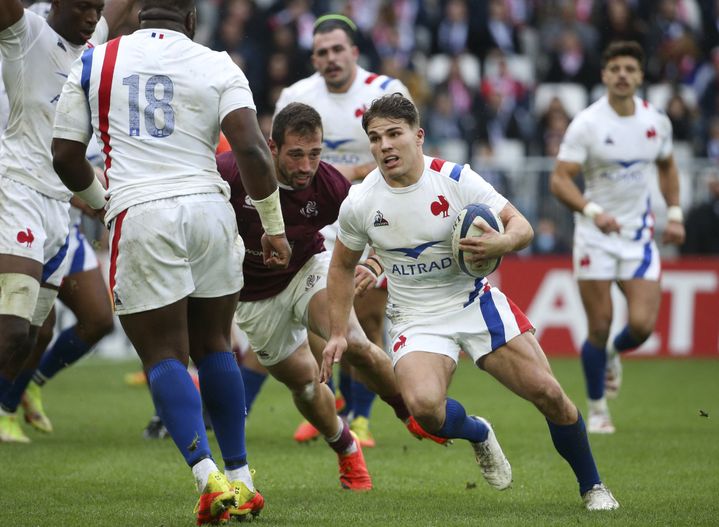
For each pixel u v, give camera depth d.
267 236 17.89
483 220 18.33
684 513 19.12
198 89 17.31
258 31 61.41
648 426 32.69
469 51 64.25
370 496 21.31
